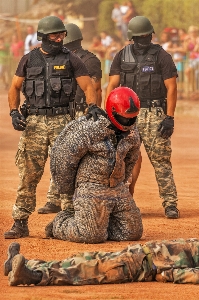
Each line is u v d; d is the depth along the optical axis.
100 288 11.03
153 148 17.86
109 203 14.41
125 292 10.82
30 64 15.08
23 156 15.09
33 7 77.62
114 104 13.73
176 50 50.28
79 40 18.83
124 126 13.91
